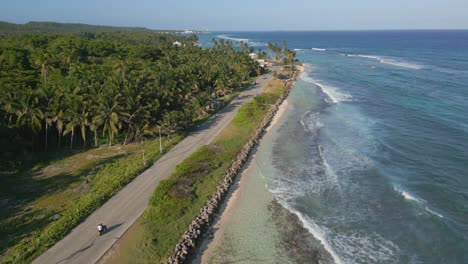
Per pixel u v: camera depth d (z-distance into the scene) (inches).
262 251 1272.1
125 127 2394.2
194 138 2333.9
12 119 2094.0
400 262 1205.1
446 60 6884.8
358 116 2933.1
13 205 1491.1
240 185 1764.3
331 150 2203.5
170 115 2292.1
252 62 5064.0
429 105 3257.9
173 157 2003.0
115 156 2068.2
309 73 5433.1
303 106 3302.2
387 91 3951.8
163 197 1488.7
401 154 2108.8
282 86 4148.6
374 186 1727.4
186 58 5083.7
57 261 1125.1
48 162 1988.2
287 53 5900.6
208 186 1672.0
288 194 1673.2
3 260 1118.4
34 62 3587.6
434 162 1985.7
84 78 2827.3
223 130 2490.2
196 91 3435.0
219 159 1968.5
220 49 7824.8
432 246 1275.8
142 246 1203.2
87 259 1136.2
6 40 4975.4
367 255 1242.6
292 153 2171.5
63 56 3865.7
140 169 1806.1
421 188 1696.6
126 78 2792.8
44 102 2114.9
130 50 5137.8
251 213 1510.8
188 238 1269.7
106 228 1298.0
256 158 2100.1
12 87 2375.7
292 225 1424.7
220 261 1219.9
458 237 1312.7
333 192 1684.3
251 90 3934.5
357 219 1459.2
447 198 1598.2
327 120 2839.6
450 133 2460.6
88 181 1721.2
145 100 2443.4
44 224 1336.1
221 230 1393.9
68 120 2139.5
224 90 3698.3
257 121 2736.2
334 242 1317.7
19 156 1979.6
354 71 5590.6
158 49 5364.2
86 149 2204.7
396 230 1376.7
